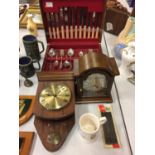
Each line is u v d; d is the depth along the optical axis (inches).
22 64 29.1
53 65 32.4
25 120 25.0
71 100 23.6
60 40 37.2
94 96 28.0
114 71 24.5
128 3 50.7
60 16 33.2
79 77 24.8
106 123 24.7
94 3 31.3
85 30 35.9
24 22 44.6
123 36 35.3
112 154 21.9
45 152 21.9
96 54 25.7
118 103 28.0
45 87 24.9
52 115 22.1
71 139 23.2
